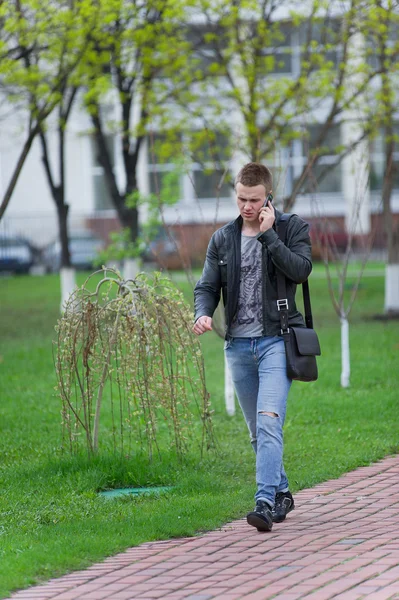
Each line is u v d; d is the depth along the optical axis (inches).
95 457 390.0
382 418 490.6
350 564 253.1
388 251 938.1
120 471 379.6
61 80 647.1
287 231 299.0
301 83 744.3
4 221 1780.3
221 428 483.2
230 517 317.4
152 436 395.9
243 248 299.3
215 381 619.5
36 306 1141.7
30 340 845.2
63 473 383.2
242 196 293.9
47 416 517.7
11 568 259.0
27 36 617.9
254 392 307.3
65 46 641.6
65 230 987.3
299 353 292.5
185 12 773.3
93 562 271.4
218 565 260.7
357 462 394.3
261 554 269.0
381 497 336.5
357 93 762.2
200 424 491.5
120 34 724.7
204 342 815.1
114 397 555.2
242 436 464.1
